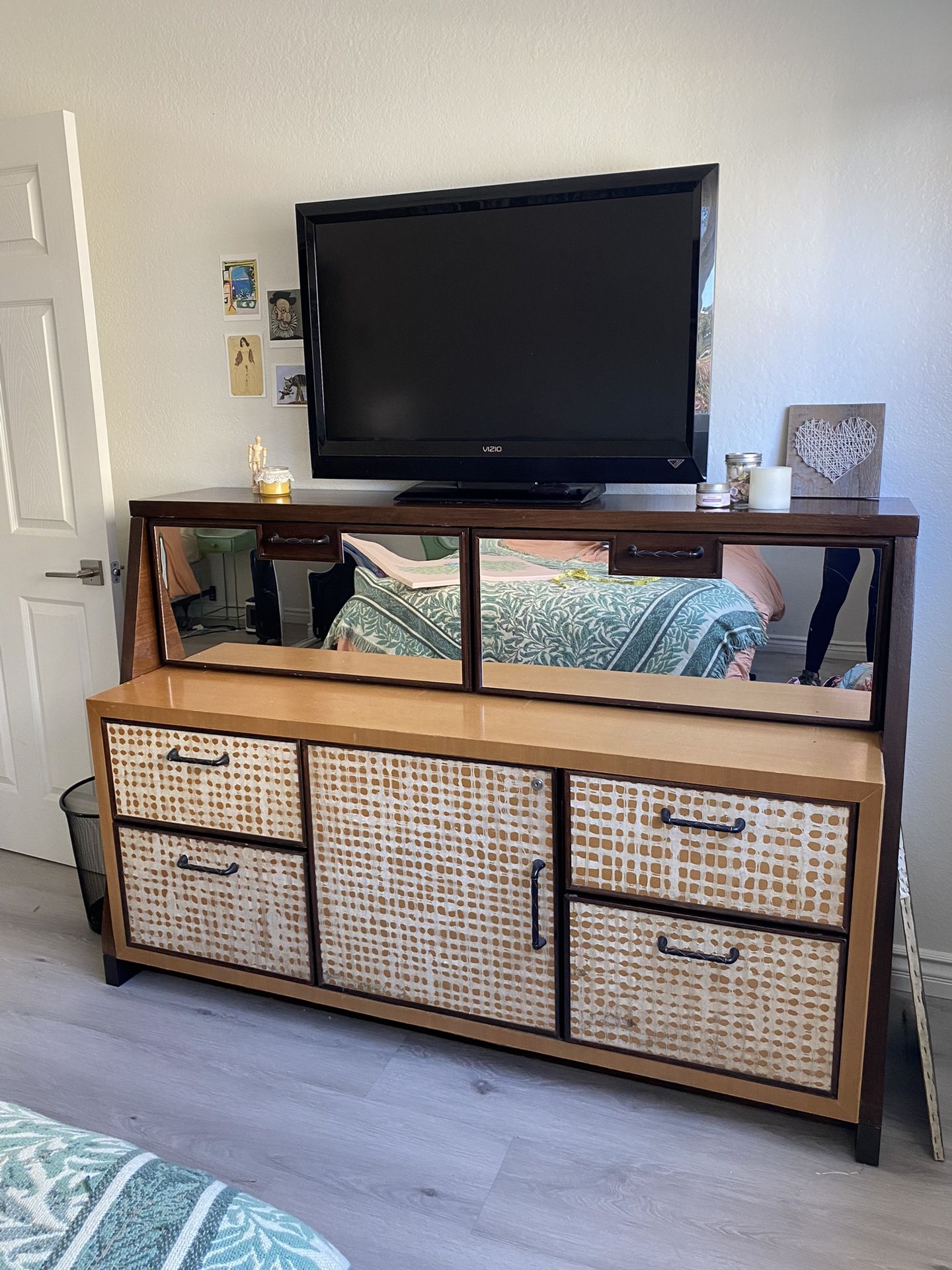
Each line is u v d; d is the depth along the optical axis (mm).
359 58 2291
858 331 2031
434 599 2115
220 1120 1909
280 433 2559
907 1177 1750
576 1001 1916
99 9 2500
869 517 1722
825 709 1862
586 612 1995
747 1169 1773
